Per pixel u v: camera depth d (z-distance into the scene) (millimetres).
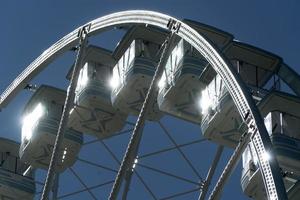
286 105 38031
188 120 40812
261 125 31109
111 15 37750
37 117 43844
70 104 36906
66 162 44219
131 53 41562
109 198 34594
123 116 43938
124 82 41500
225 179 32188
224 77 32750
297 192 36562
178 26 35281
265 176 29875
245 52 40875
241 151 31703
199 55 39906
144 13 36469
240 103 31922
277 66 40969
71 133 44031
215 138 38719
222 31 40625
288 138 37812
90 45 43094
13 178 46000
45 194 36062
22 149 44625
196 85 39812
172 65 40219
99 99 43531
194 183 38250
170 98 40281
